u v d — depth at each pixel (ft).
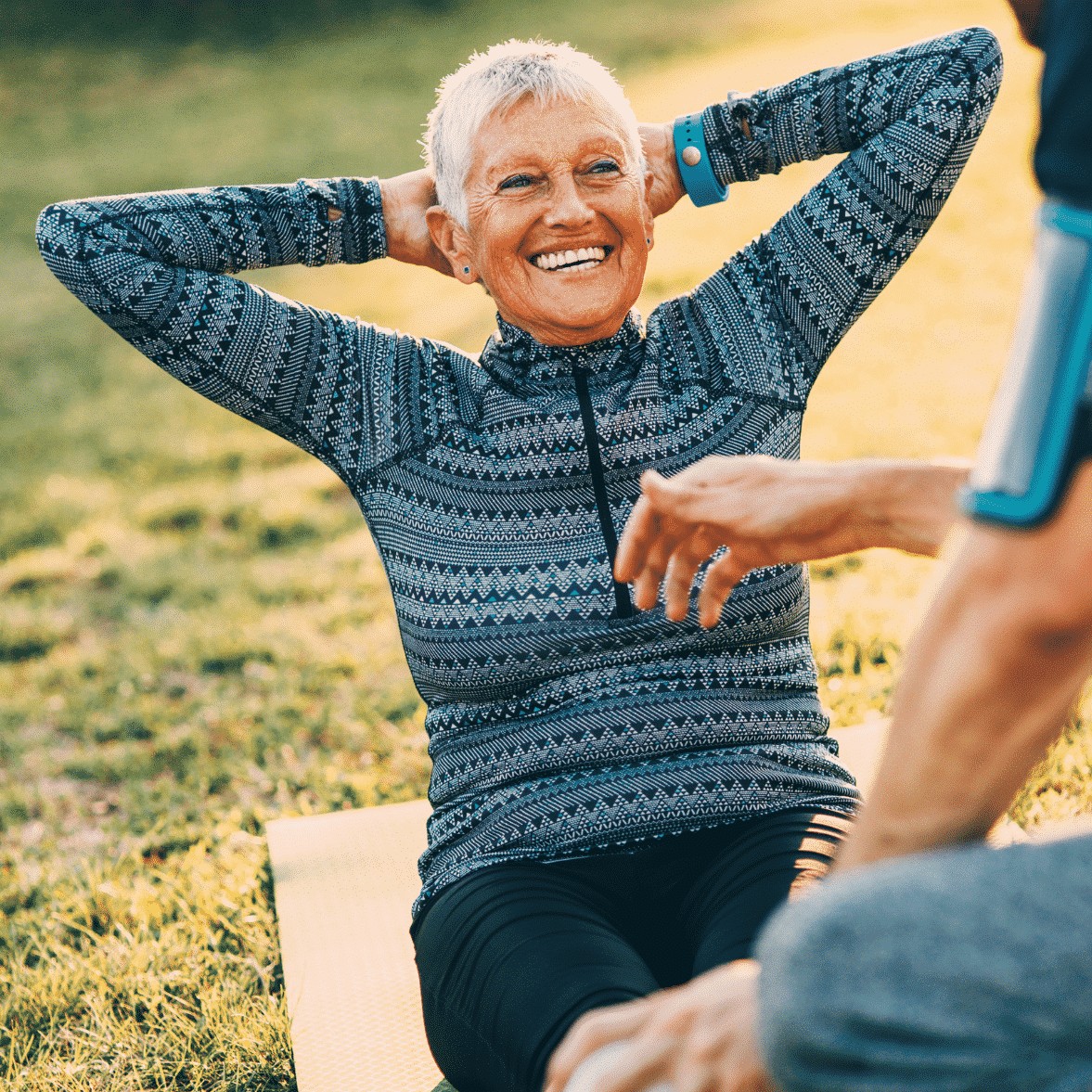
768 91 6.77
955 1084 2.75
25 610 15.72
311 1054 6.31
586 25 57.36
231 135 47.50
